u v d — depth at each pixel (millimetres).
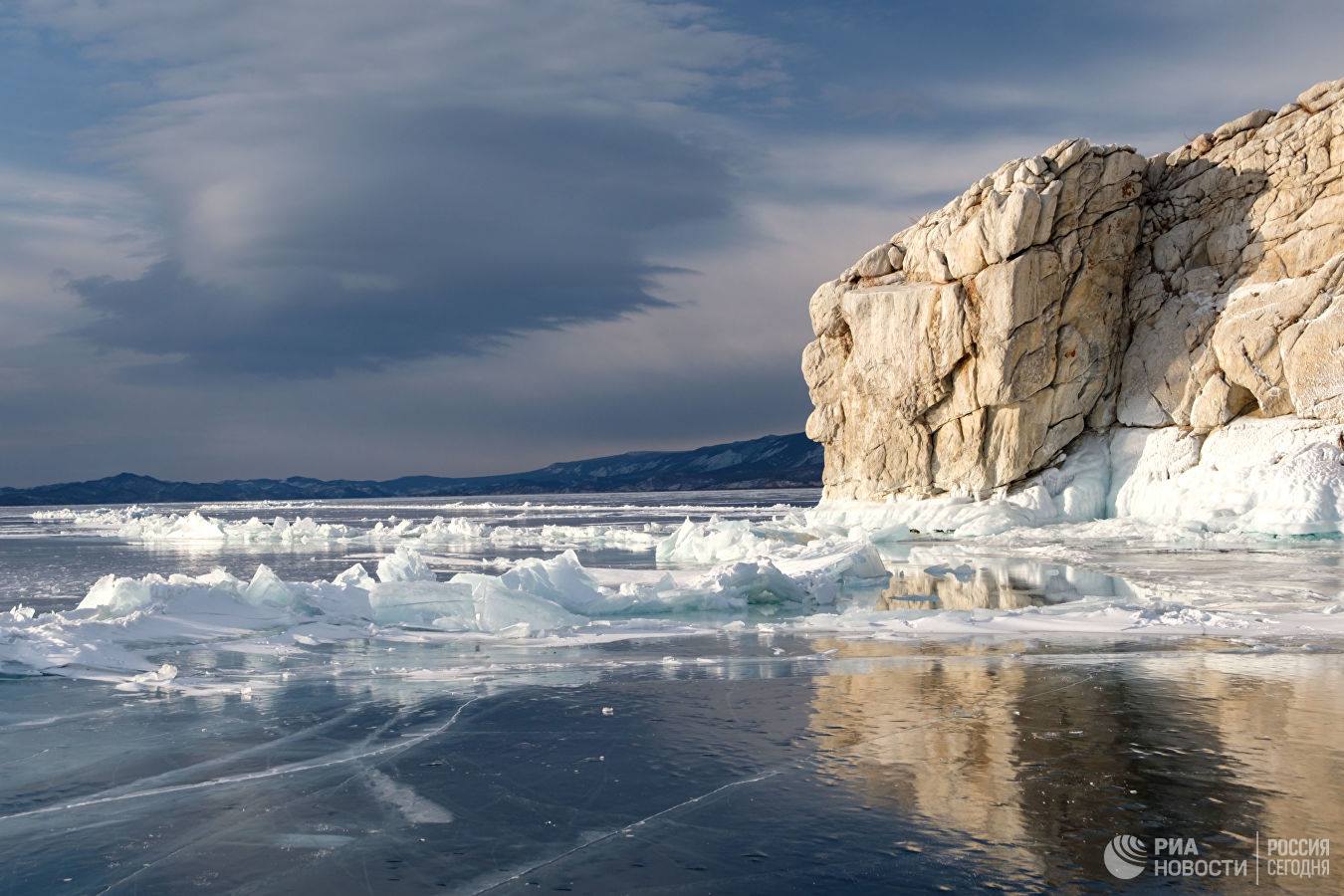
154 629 11812
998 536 29484
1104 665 9484
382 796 6145
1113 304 31953
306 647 11539
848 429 36250
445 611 13523
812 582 15898
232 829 5629
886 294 33719
